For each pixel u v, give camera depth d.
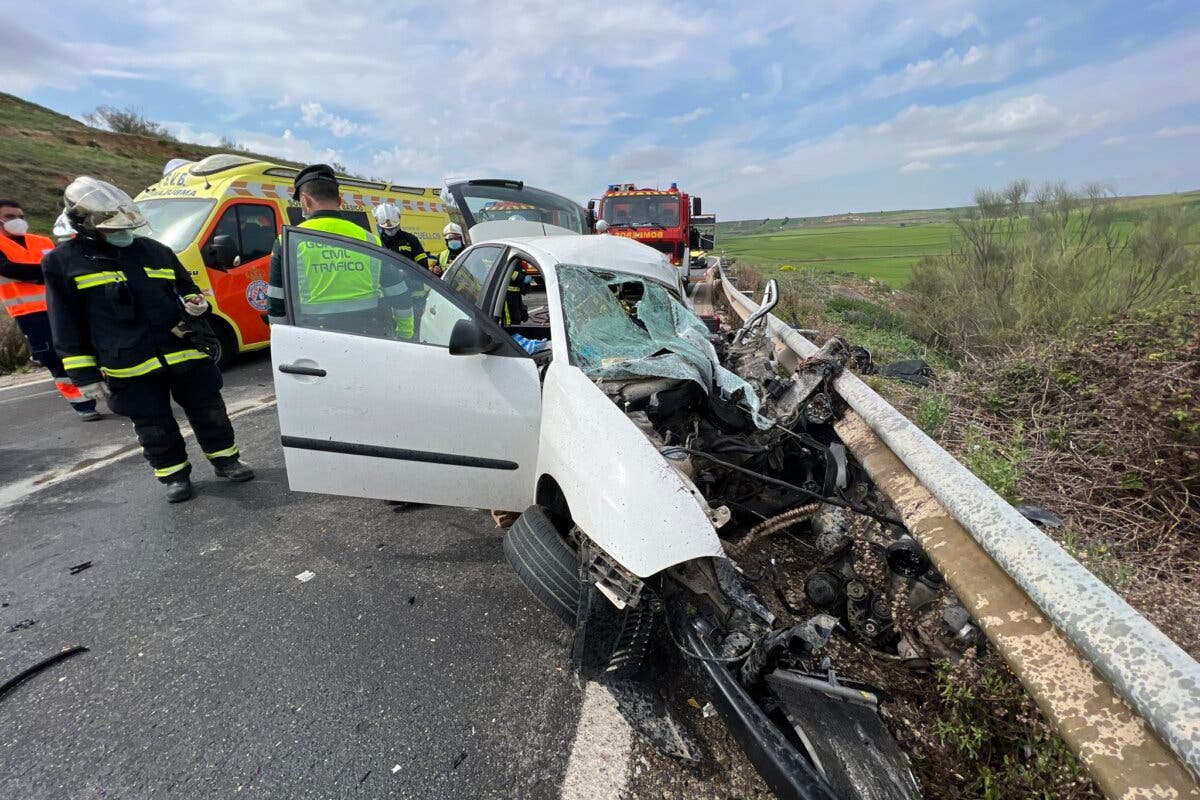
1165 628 2.09
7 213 4.92
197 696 2.25
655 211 12.87
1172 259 6.20
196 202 6.81
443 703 2.22
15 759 1.98
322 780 1.91
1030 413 3.96
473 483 2.82
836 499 2.52
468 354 2.62
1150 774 1.16
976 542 1.83
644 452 2.11
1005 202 8.33
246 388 6.40
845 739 1.77
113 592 2.90
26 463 4.50
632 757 1.99
